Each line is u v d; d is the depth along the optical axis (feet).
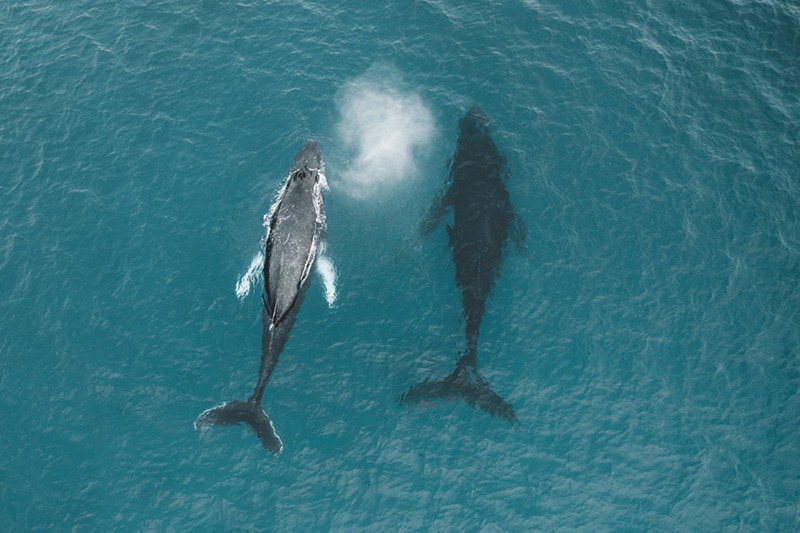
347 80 154.61
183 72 156.15
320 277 127.85
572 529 106.22
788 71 156.25
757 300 126.82
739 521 106.63
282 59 158.10
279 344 117.29
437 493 109.19
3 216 136.36
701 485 109.60
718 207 137.39
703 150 144.56
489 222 129.59
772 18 164.25
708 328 124.16
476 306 122.72
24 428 114.11
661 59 157.99
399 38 161.89
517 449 113.09
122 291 127.44
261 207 135.64
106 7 168.66
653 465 111.45
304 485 109.40
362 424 115.03
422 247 130.93
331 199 135.85
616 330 124.16
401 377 119.14
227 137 145.69
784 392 117.70
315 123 147.43
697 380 119.14
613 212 136.67
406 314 125.18
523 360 121.49
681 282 128.98
